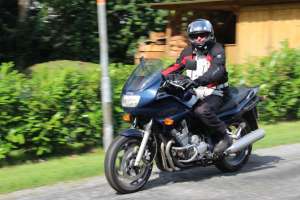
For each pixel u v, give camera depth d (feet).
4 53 69.92
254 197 26.23
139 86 26.86
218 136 29.73
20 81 34.58
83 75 36.58
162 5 62.34
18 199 26.89
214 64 28.73
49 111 35.09
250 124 32.50
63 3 65.98
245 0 58.44
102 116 36.96
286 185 28.30
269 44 59.72
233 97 31.35
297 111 46.62
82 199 26.73
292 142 38.47
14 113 33.96
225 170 31.19
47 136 35.12
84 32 67.15
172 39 63.52
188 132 28.71
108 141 34.55
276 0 57.82
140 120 27.73
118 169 27.45
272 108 45.06
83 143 36.76
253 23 61.05
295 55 46.65
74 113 35.96
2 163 34.14
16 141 33.65
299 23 57.11
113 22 66.44
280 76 45.42
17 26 69.15
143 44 64.59
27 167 33.32
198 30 28.78
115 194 27.43
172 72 28.99
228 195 26.71
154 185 28.99
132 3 64.64
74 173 30.96
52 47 69.87
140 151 26.96
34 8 71.41
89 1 65.82
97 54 67.21
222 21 69.51
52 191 28.17
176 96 27.66
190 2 60.49
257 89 32.99
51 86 35.24
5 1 70.64
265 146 37.35
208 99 29.09
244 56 61.77
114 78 37.88
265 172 31.17
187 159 28.45
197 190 27.78
